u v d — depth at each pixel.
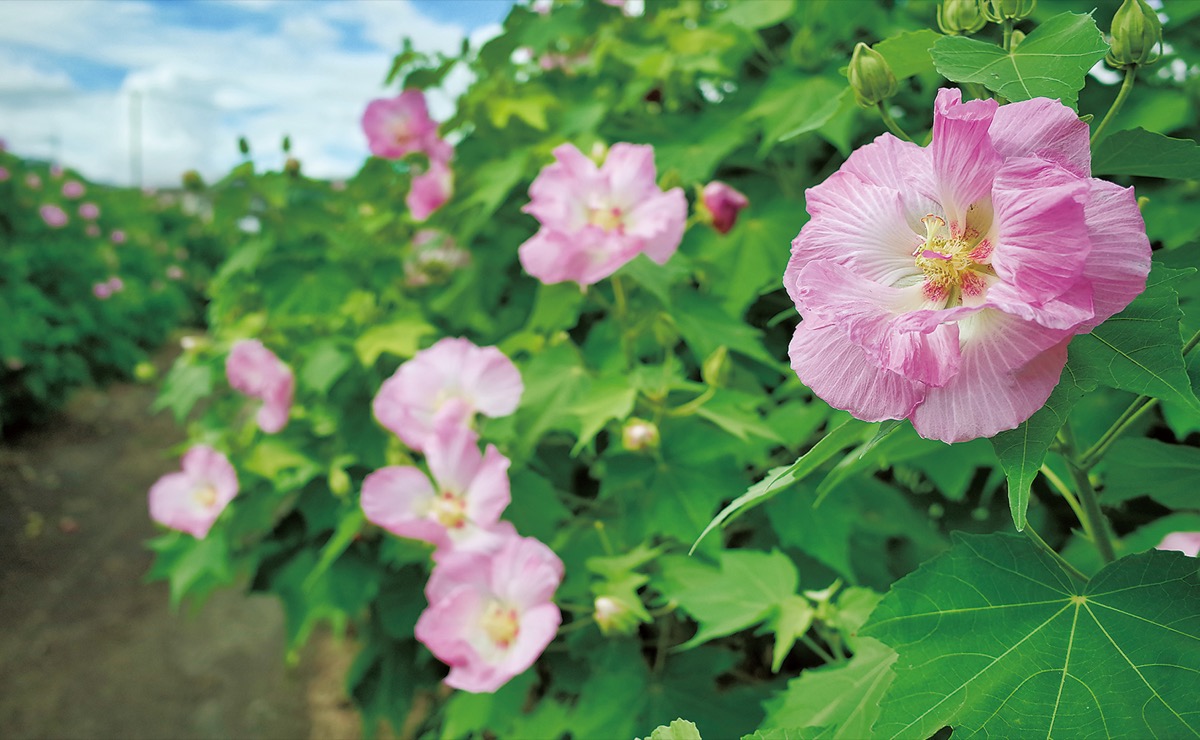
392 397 0.81
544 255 0.76
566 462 0.94
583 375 0.82
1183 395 0.37
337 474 1.00
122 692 1.50
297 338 1.17
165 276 3.78
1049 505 0.86
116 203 3.78
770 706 0.57
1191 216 0.78
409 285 1.16
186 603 1.78
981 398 0.39
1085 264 0.37
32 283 2.91
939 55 0.43
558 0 1.15
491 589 0.72
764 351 0.80
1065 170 0.38
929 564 0.45
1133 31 0.42
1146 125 0.76
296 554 1.16
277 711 1.43
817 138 0.92
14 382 2.58
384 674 1.12
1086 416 0.72
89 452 2.53
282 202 1.17
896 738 0.43
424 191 1.09
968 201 0.40
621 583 0.72
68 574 1.91
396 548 0.97
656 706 0.75
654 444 0.74
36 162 3.57
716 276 0.90
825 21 0.86
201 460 1.09
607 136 0.99
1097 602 0.43
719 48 0.95
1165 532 0.66
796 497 0.78
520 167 0.96
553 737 0.76
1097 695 0.41
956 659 0.44
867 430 0.50
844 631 0.62
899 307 0.41
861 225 0.42
